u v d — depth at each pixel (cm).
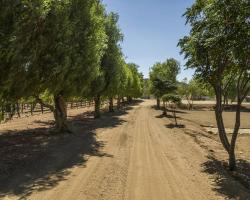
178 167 1425
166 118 4188
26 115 3616
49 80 1753
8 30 1258
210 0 1288
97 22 2241
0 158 1452
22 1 1271
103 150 1761
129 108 6681
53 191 1028
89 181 1151
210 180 1240
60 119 2344
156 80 4828
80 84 2203
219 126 1502
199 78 1477
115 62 3666
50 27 1565
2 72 1329
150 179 1209
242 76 1508
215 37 1260
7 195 979
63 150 1703
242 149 2209
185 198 1011
